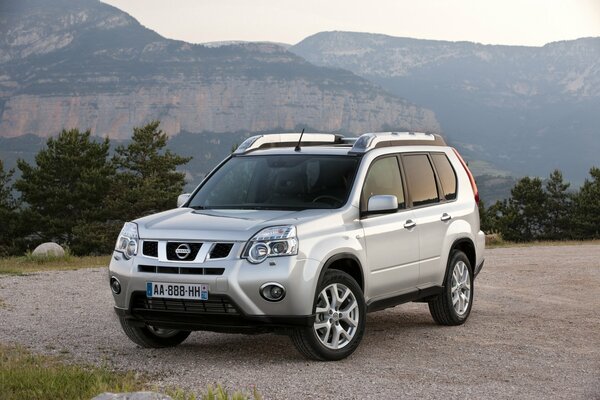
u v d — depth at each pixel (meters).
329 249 7.17
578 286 13.30
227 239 6.89
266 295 6.79
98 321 9.62
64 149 59.62
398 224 8.23
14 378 6.04
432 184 9.09
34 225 57.59
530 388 6.30
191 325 6.96
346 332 7.39
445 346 8.09
